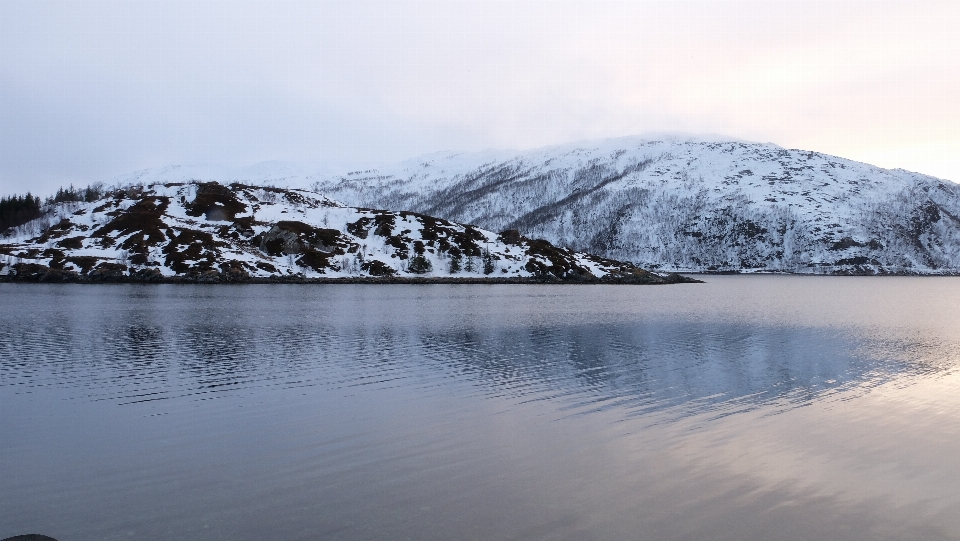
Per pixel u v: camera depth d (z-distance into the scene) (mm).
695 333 51062
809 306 85125
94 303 74938
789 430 21688
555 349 41594
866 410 24484
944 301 97625
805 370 33688
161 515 14867
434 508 15203
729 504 15406
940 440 20453
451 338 46938
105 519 14664
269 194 187250
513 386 29438
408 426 22453
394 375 32094
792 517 14664
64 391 28047
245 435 21375
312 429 22109
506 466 18156
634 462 18453
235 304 76625
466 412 24500
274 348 41188
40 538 13344
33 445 20297
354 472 17719
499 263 154625
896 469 17766
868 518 14617
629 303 87625
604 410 24781
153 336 46344
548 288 129000
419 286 129500
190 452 19562
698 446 19938
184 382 30125
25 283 111750
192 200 165875
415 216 173875
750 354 39625
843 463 18250
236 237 146000
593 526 14203
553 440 20703
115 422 23016
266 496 15984
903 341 46375
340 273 138250
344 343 43719
